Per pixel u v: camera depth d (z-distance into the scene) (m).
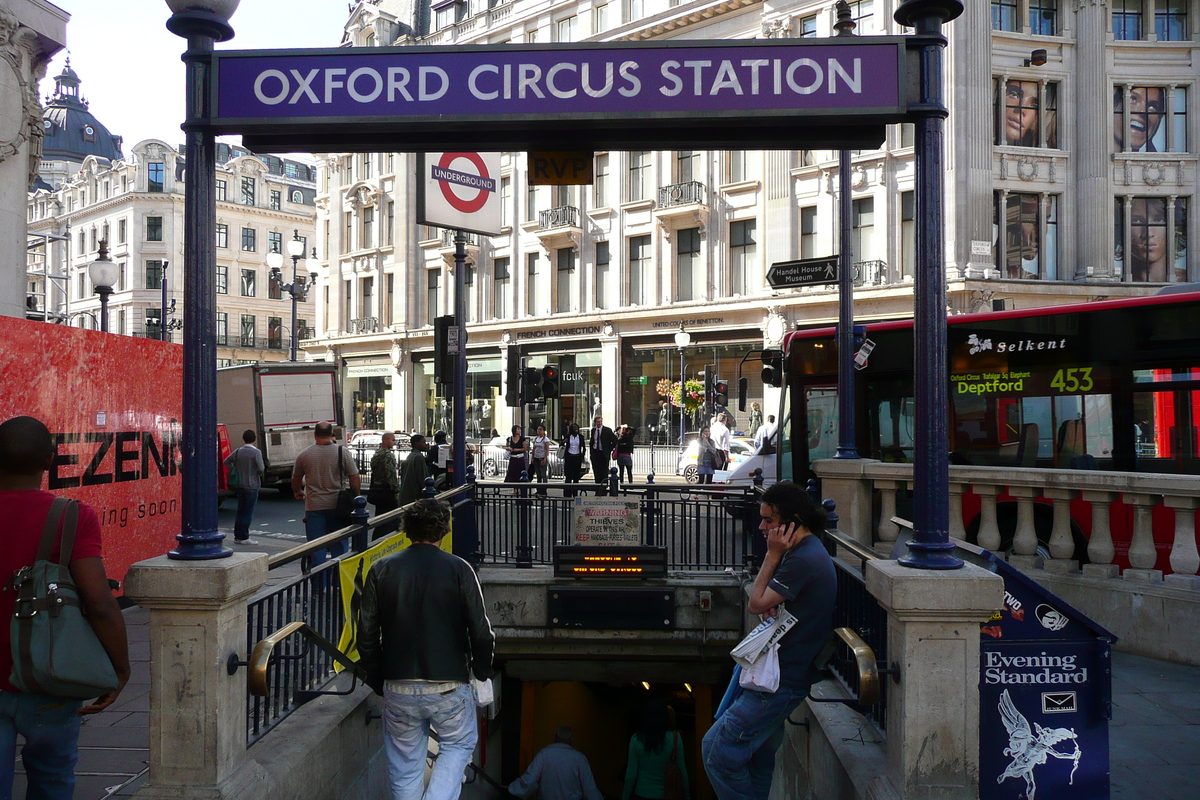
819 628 3.86
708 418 29.00
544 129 3.82
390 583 4.14
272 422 21.23
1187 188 26.27
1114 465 8.90
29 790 3.01
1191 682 6.00
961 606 3.45
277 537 14.47
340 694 4.78
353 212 43.69
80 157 89.56
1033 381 9.42
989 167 25.36
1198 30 26.41
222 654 3.67
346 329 44.22
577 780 9.09
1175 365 8.69
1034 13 26.41
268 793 3.84
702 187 30.48
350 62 3.70
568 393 34.62
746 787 4.03
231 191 65.31
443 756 4.16
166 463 9.19
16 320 7.11
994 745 3.63
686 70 3.64
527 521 9.70
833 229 27.03
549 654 9.47
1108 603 6.98
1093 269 25.94
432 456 14.14
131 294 62.31
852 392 9.16
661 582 9.05
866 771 3.82
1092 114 26.09
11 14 10.66
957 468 8.30
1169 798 4.10
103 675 2.92
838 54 3.62
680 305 30.52
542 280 35.34
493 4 37.53
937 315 3.65
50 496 3.01
